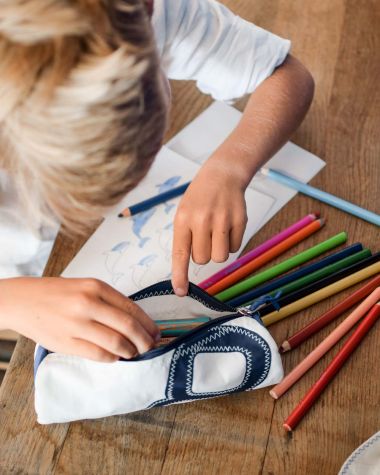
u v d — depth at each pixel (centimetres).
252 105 77
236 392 60
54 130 41
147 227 72
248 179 71
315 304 66
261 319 61
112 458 58
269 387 61
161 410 60
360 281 68
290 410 60
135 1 43
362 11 93
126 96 42
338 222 73
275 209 74
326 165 77
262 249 70
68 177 44
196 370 57
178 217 68
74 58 39
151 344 55
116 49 41
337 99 83
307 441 58
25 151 43
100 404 57
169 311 62
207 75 79
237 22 79
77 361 58
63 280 58
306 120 81
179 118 82
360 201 74
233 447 58
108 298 56
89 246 70
